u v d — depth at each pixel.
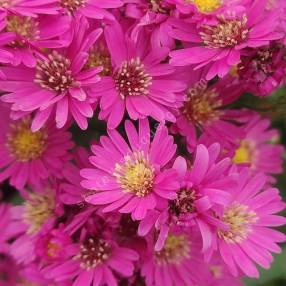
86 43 0.22
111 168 0.22
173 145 0.21
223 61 0.22
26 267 0.26
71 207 0.23
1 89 0.22
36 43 0.21
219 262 0.23
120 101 0.22
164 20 0.23
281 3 0.24
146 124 0.22
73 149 0.26
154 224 0.20
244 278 0.33
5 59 0.21
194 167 0.21
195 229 0.21
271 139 0.31
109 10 0.23
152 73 0.23
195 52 0.22
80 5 0.23
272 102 0.26
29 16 0.22
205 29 0.23
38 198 0.27
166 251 0.24
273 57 0.22
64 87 0.22
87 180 0.21
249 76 0.23
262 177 0.23
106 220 0.22
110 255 0.23
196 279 0.24
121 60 0.23
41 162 0.25
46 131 0.25
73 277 0.23
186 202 0.20
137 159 0.22
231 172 0.22
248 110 0.25
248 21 0.22
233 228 0.22
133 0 0.23
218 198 0.20
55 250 0.22
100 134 0.26
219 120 0.25
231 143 0.25
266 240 0.22
